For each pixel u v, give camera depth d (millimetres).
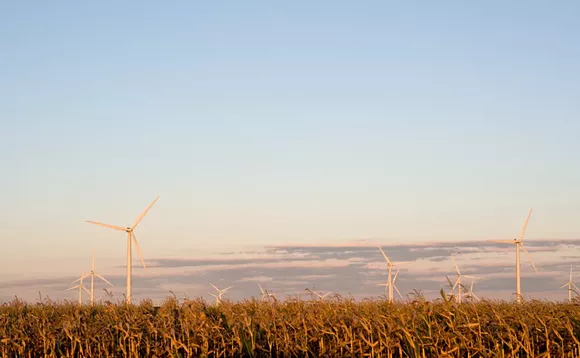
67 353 21953
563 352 17734
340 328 19516
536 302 21078
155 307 24562
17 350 22969
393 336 18578
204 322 21156
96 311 26031
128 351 21891
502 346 17828
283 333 20031
